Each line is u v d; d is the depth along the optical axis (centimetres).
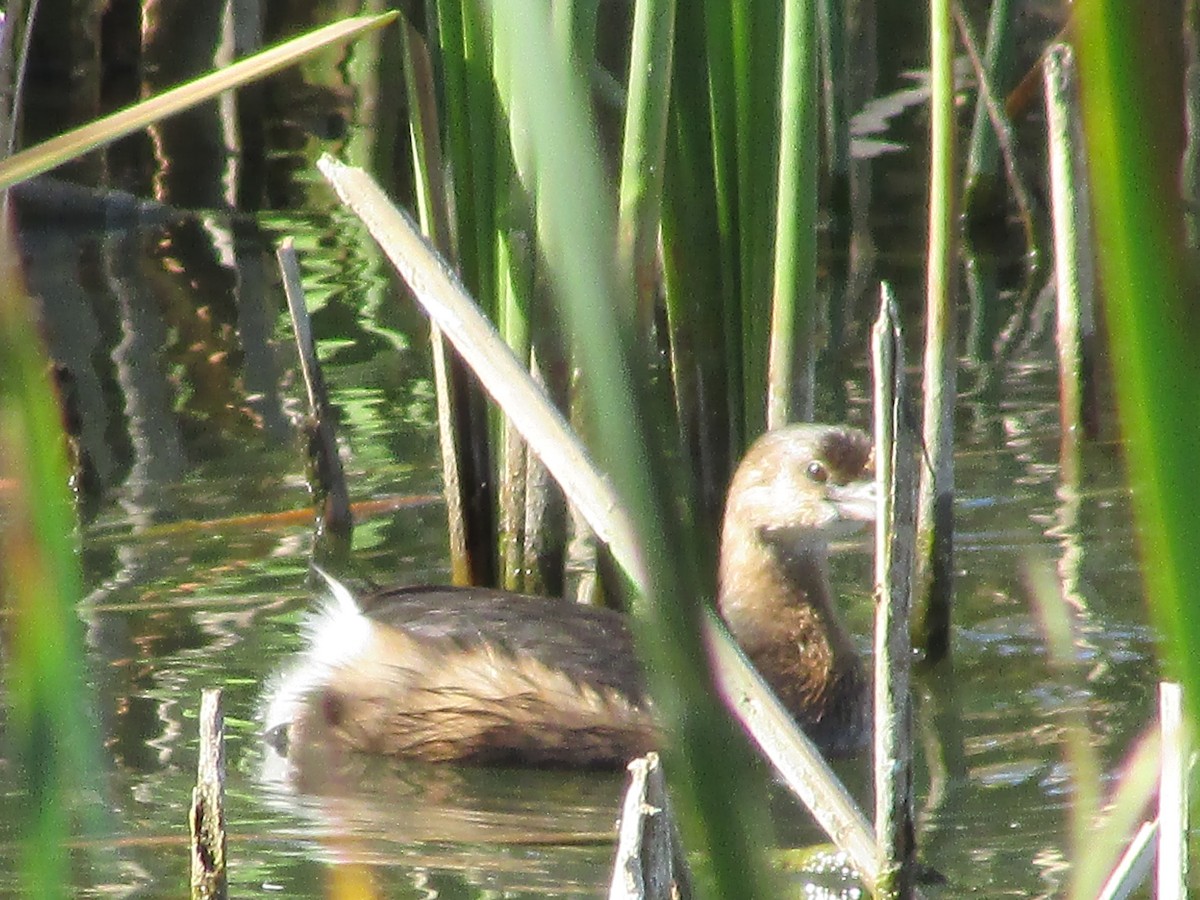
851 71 2317
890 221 2195
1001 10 2020
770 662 1127
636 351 282
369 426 1555
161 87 2320
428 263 832
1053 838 877
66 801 912
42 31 2198
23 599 418
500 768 1050
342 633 1106
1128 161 199
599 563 1183
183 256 2086
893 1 2395
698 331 1112
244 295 1939
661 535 299
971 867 842
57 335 1783
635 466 290
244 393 1633
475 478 1176
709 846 325
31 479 402
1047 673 1109
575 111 266
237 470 1453
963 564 1263
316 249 2122
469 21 998
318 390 1322
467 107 1030
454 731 1054
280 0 2419
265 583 1245
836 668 1131
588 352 280
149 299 1916
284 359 1730
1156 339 201
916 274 1994
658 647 312
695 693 315
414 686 1066
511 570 1163
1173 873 546
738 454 1140
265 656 1126
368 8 2375
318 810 947
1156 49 197
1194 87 1809
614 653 1073
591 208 272
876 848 632
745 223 1058
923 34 2400
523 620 1091
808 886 812
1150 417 202
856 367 1686
